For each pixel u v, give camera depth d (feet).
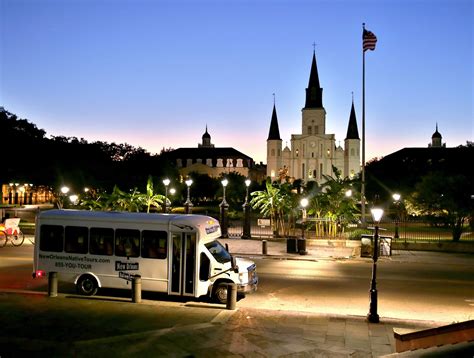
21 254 82.48
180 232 49.06
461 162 217.97
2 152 167.63
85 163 196.44
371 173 247.91
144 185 204.33
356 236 102.68
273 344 35.47
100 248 51.21
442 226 133.18
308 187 125.39
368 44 114.42
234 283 47.01
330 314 44.39
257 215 177.06
